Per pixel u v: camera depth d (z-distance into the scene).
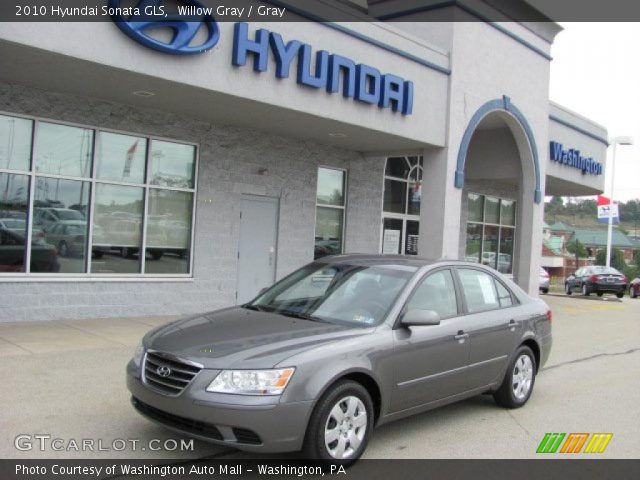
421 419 6.48
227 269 12.28
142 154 10.95
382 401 5.25
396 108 11.88
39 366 7.21
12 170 9.45
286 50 9.82
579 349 11.43
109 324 9.98
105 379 6.89
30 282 9.64
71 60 7.82
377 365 5.17
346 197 14.75
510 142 16.73
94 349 8.18
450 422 6.41
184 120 11.39
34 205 9.70
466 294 6.50
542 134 16.48
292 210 13.41
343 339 5.09
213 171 11.94
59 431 5.37
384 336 5.33
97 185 10.41
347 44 10.94
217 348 4.83
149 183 11.08
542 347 7.42
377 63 11.52
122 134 10.64
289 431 4.55
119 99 10.12
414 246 17.56
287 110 10.23
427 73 12.62
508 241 22.22
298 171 13.47
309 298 6.02
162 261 11.39
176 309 11.52
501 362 6.68
